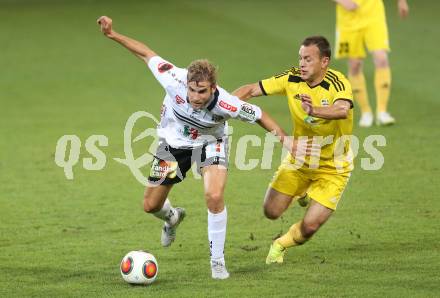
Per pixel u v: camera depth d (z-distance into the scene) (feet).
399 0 113.09
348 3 106.22
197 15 185.47
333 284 57.82
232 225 73.97
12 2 205.77
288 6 190.80
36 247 68.33
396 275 59.62
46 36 171.73
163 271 61.77
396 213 76.02
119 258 65.26
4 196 84.48
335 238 69.51
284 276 59.93
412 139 102.47
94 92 132.67
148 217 76.89
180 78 58.90
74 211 79.10
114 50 160.86
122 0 205.26
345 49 108.78
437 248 65.98
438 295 55.16
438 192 82.33
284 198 65.31
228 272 61.00
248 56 150.20
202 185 87.76
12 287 58.44
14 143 105.91
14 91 134.62
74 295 56.44
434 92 125.59
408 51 149.69
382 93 109.09
